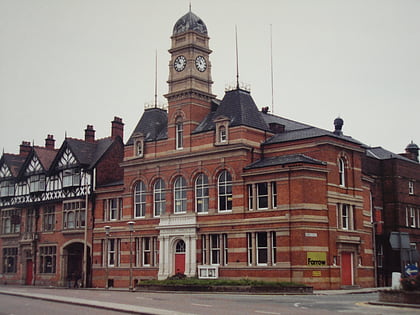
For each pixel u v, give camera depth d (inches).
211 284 1402.6
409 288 975.6
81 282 2046.0
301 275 1502.2
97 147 2322.8
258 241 1616.6
